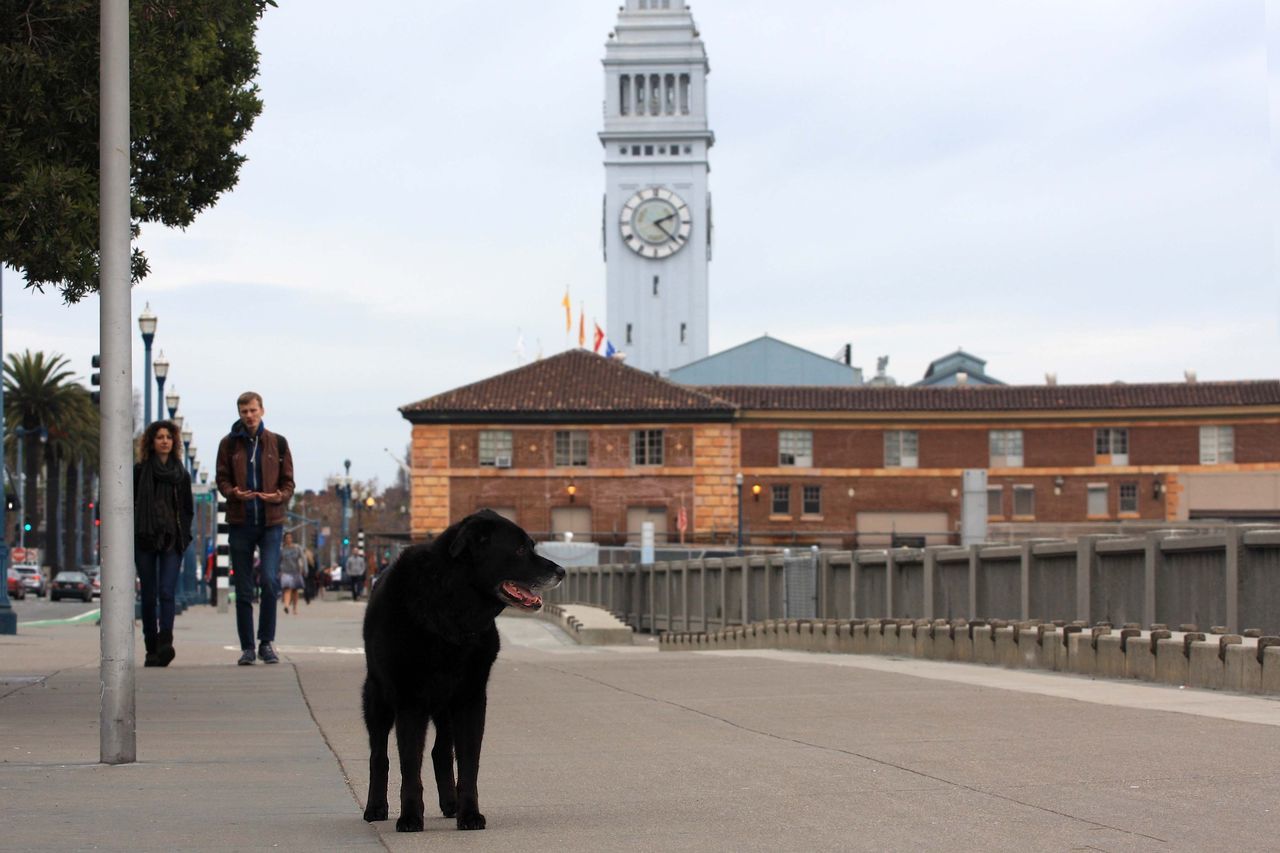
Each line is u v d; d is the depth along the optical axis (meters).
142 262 19.75
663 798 8.45
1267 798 8.07
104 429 9.84
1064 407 82.12
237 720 12.54
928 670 17.69
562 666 19.09
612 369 85.94
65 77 14.75
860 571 28.48
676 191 136.25
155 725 12.20
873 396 83.94
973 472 41.97
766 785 8.83
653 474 82.12
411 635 7.14
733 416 81.94
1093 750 9.95
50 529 81.62
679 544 81.56
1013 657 18.23
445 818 7.88
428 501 82.25
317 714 12.95
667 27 136.88
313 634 33.00
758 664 19.16
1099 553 19.09
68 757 10.32
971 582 22.83
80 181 14.88
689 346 135.12
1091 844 6.92
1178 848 6.81
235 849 7.07
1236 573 16.05
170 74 17.94
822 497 82.62
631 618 50.19
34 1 14.60
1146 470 81.75
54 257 14.78
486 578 7.05
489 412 82.19
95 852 7.03
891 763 9.56
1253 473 80.88
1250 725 11.03
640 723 12.19
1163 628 15.38
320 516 165.12
